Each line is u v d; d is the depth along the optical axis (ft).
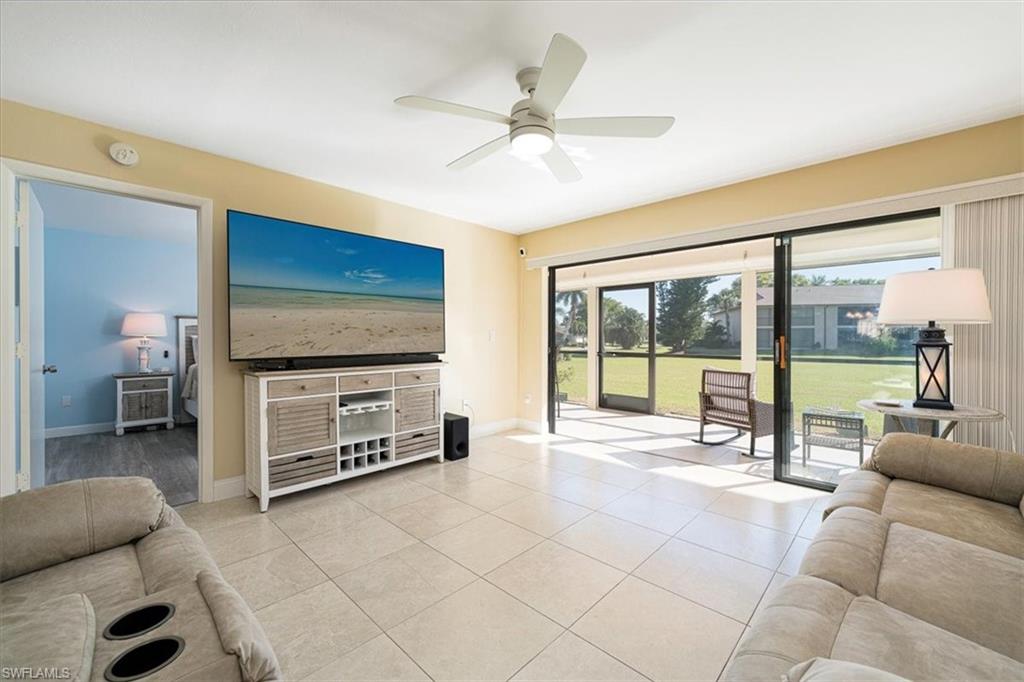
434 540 7.68
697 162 9.75
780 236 10.71
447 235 14.12
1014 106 7.41
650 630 5.37
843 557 4.28
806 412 10.53
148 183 8.55
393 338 11.70
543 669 4.75
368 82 6.77
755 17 5.36
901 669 2.86
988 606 3.57
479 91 7.02
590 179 10.78
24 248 7.76
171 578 4.10
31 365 8.24
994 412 7.41
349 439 10.37
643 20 5.41
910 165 8.71
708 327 18.57
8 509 4.32
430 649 5.05
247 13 5.27
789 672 2.59
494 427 15.85
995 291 7.89
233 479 9.62
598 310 21.45
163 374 16.31
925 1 5.09
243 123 8.04
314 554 7.18
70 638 3.08
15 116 7.29
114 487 4.96
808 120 7.91
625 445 14.33
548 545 7.50
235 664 2.98
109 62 6.23
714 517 8.66
